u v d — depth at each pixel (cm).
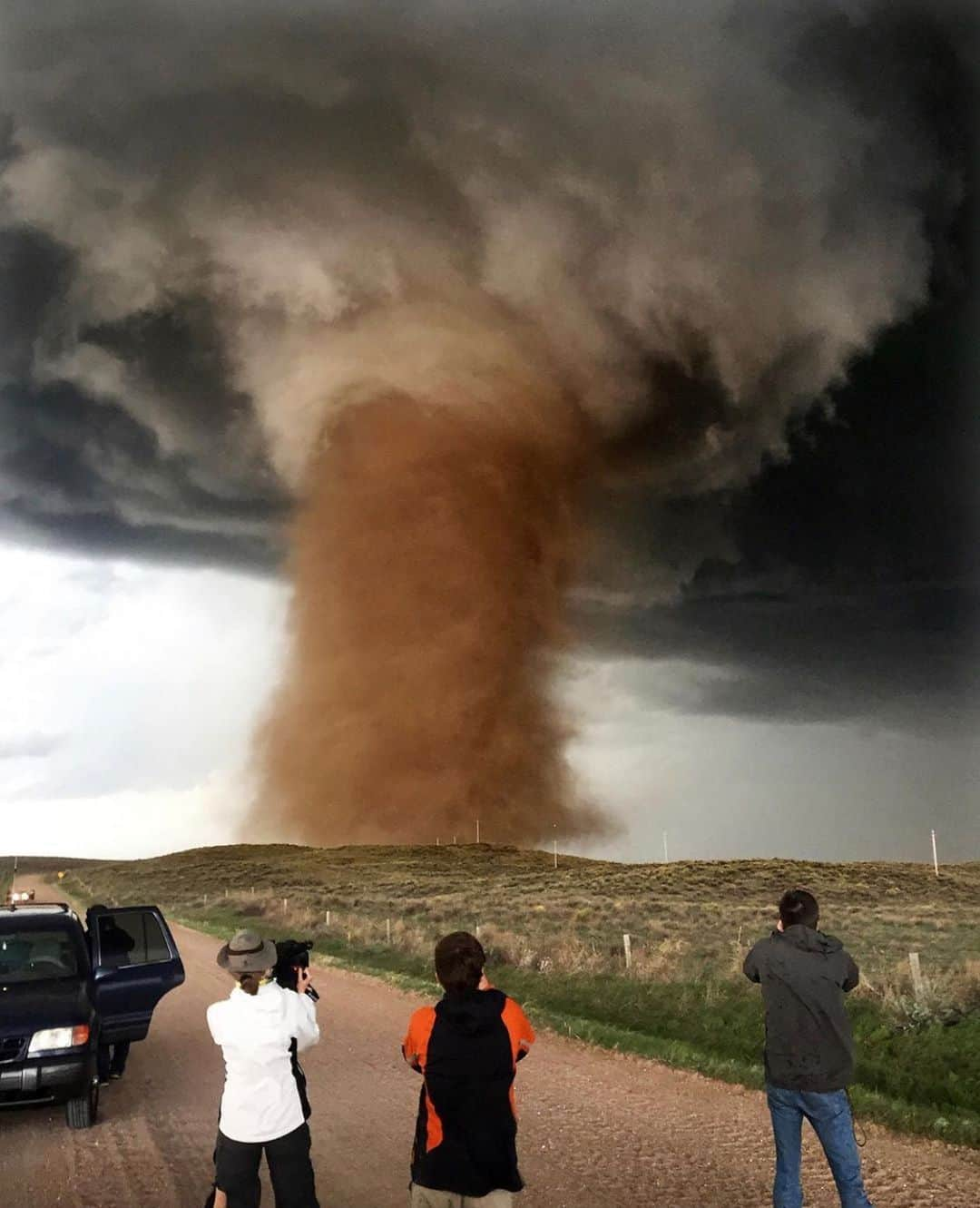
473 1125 328
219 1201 414
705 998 1194
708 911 3033
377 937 2433
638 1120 716
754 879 5072
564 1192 560
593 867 7294
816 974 450
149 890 6544
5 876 11519
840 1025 446
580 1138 670
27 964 830
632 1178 582
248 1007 414
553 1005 1281
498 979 1518
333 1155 651
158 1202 568
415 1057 342
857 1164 438
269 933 2861
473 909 3378
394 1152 657
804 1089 443
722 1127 695
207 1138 709
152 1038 1148
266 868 7912
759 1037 998
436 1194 327
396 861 8056
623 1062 926
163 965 868
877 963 1510
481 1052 331
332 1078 893
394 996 1458
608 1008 1216
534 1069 896
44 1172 631
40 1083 703
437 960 349
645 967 1430
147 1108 808
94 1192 588
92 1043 740
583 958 1583
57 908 909
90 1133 729
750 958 468
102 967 833
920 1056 853
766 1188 562
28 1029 712
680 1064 905
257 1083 409
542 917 2944
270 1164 412
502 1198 327
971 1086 766
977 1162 604
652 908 3197
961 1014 963
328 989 1531
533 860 8306
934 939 2067
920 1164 600
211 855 9562
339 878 6950
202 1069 966
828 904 3706
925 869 5562
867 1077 815
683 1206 534
